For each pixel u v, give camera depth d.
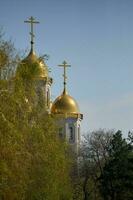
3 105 34.88
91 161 110.44
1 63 36.72
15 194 35.16
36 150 42.31
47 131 45.81
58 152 47.25
